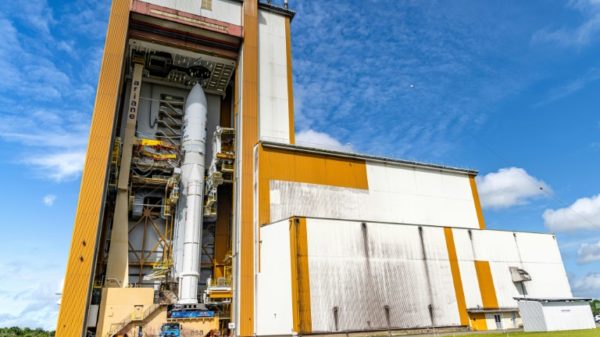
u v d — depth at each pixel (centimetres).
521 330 4075
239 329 3781
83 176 3806
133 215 4962
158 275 4622
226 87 5838
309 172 4512
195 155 4978
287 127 5050
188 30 4938
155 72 5472
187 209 4756
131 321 3934
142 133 5325
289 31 5641
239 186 4466
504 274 4662
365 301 3619
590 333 3234
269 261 3797
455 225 5284
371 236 3900
